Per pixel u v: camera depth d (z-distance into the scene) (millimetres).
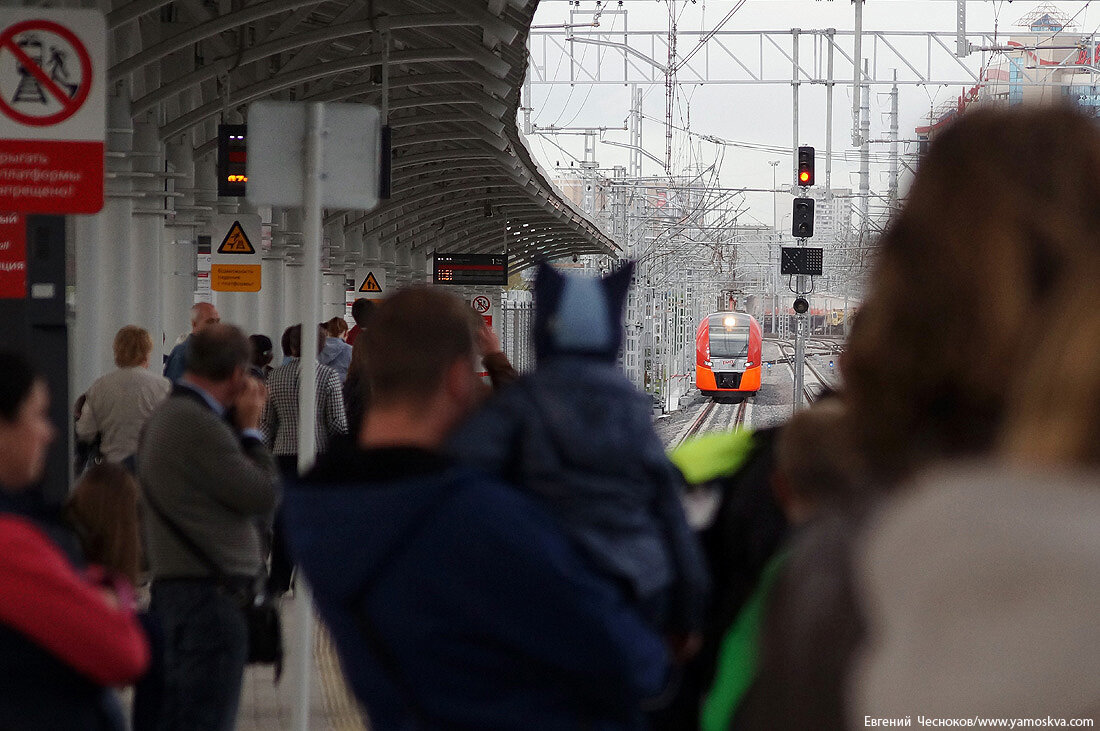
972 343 3721
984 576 3053
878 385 3920
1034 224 3715
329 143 18719
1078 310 3482
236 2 59906
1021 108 3992
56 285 25812
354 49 72250
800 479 9617
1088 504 3100
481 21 53938
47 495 25719
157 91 54281
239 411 19297
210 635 17078
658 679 8102
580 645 7652
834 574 3715
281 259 81812
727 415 167125
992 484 3227
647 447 9711
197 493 17094
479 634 7664
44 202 19781
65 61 19719
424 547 7703
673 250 179875
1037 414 3438
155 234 57562
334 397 34125
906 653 3205
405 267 144000
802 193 105312
